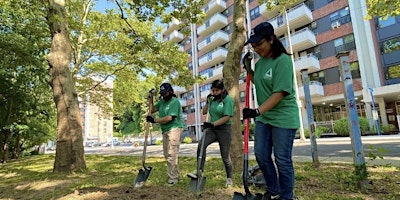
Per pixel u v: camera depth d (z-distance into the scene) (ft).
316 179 14.66
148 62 42.57
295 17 78.13
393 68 64.85
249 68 10.14
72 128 25.00
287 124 8.61
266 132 9.05
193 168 22.25
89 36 52.13
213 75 111.24
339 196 11.20
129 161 32.68
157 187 14.66
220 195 12.33
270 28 8.66
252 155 31.27
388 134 55.98
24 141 74.38
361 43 69.15
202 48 120.57
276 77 8.53
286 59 8.58
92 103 68.85
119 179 18.13
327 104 82.69
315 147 19.11
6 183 20.57
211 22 115.14
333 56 75.10
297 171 17.34
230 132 14.48
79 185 16.67
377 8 32.17
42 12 39.06
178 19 28.68
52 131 75.97
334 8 75.72
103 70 58.03
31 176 23.17
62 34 26.73
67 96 25.48
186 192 13.16
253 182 13.55
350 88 13.12
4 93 46.60
